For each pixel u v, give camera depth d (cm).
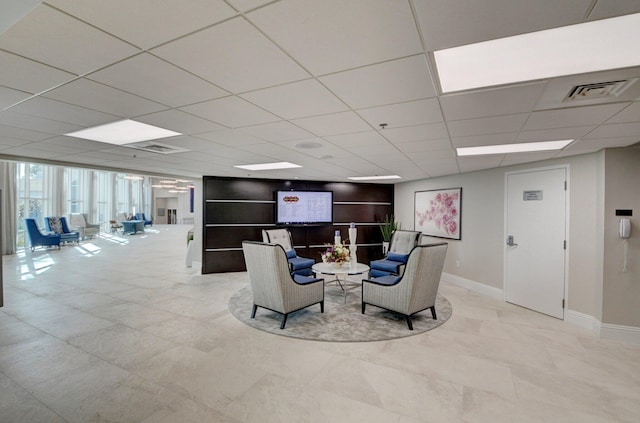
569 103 211
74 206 1305
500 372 271
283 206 708
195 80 181
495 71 168
